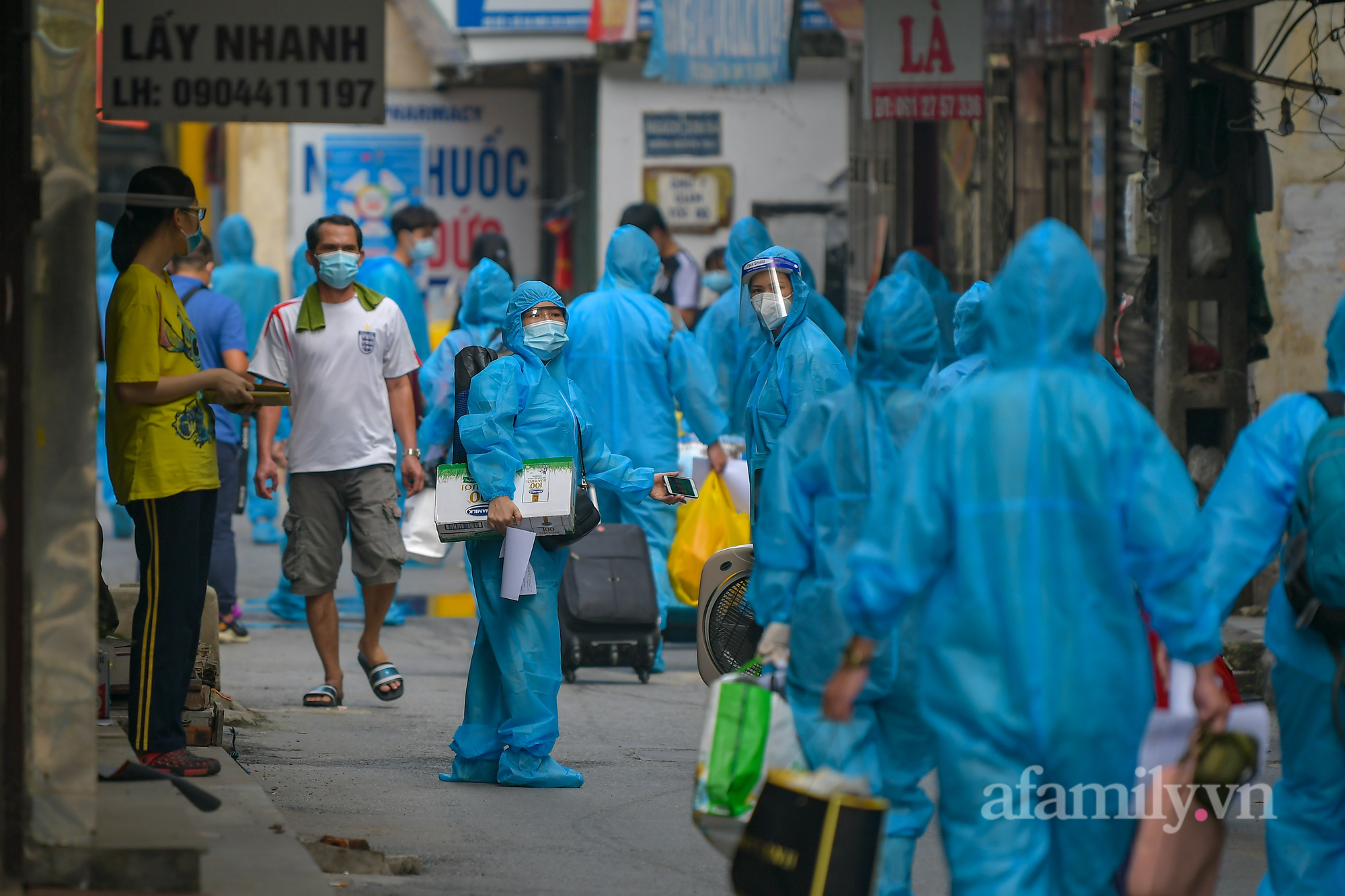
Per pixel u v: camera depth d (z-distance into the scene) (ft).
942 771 43.78
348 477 93.66
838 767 53.06
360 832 66.08
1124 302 119.75
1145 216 117.50
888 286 54.03
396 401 96.32
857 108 180.34
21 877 48.93
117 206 269.23
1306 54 122.21
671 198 196.13
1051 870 43.80
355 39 60.64
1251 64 117.29
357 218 220.64
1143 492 43.78
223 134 233.55
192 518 66.23
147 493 65.36
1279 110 122.83
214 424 68.74
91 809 49.65
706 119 195.21
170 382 64.75
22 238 48.57
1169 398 116.98
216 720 76.79
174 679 66.59
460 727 77.10
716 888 59.21
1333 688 49.16
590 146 206.49
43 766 49.29
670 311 111.75
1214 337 120.47
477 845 64.75
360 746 84.12
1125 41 98.94
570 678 105.19
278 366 93.56
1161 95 114.83
